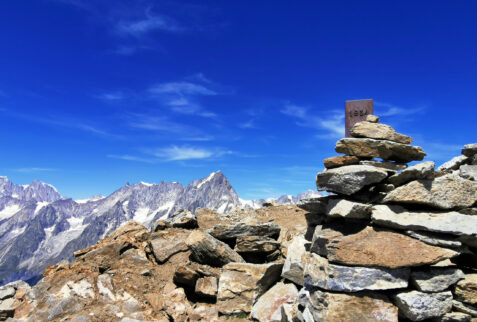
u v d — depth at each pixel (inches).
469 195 453.4
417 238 438.3
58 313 671.1
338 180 500.1
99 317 655.8
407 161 547.5
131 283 776.3
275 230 867.4
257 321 617.6
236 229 853.8
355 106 635.5
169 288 772.6
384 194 490.9
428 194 450.6
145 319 660.7
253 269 679.1
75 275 758.5
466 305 417.7
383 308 426.0
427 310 413.4
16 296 722.2
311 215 609.0
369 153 528.7
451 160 563.5
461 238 424.8
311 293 493.7
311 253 526.0
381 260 433.7
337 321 431.2
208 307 690.2
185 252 909.8
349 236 468.8
